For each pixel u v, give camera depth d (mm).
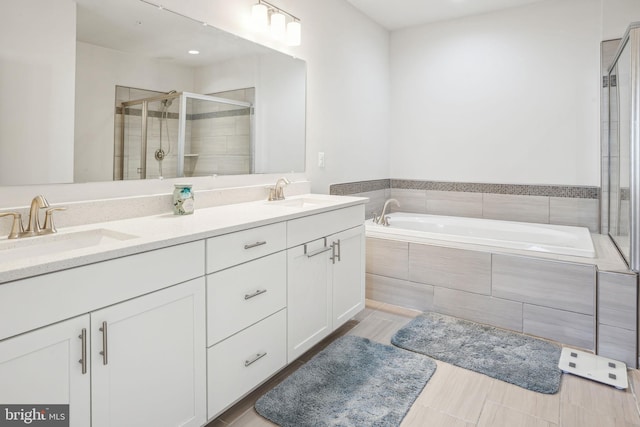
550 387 1891
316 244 2131
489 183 3582
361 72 3541
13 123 1455
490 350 2266
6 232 1440
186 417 1443
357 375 1992
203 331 1495
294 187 2785
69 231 1517
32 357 1030
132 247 1234
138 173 1881
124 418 1244
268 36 2539
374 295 3109
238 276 1640
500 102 3492
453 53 3684
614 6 2955
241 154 2408
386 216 3783
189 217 1830
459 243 2783
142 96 1879
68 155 1618
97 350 1166
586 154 3174
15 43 1446
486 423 1650
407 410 1723
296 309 1997
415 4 3332
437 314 2807
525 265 2486
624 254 2396
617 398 1829
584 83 3145
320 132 3059
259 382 1771
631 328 2152
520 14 3363
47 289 1049
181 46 2035
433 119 3826
